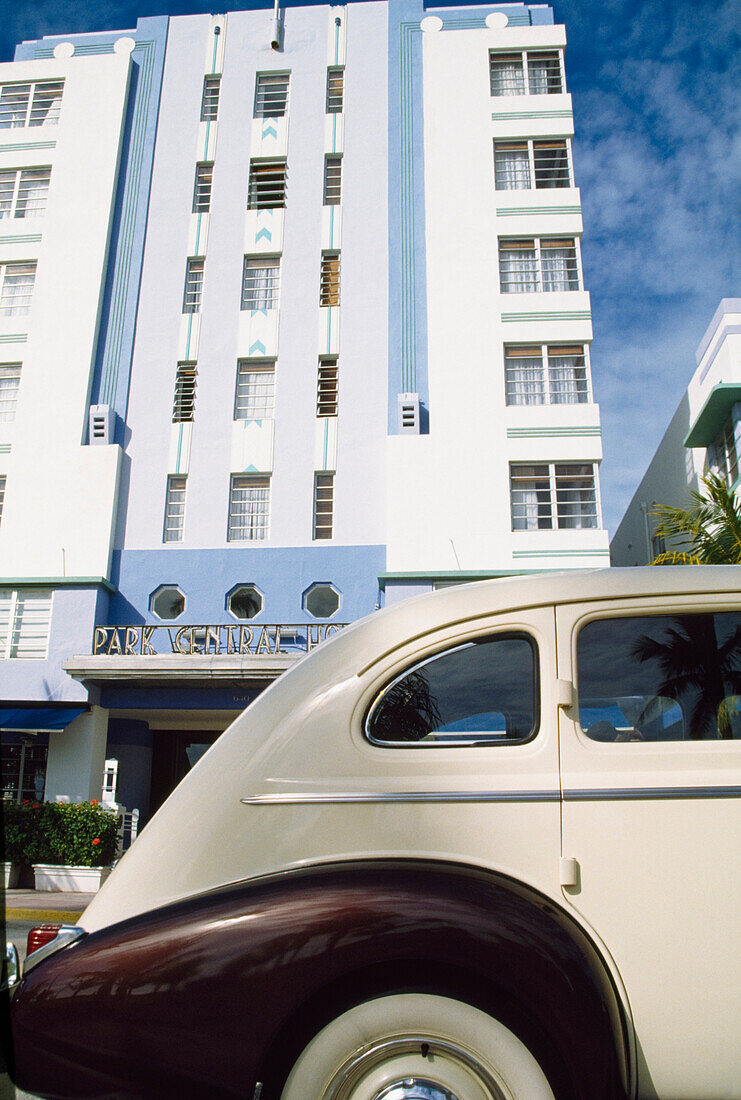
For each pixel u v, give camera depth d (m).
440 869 2.10
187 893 2.19
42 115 23.08
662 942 2.07
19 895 12.80
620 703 2.33
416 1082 1.96
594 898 2.10
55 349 20.62
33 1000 2.04
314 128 22.33
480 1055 1.96
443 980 1.99
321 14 23.33
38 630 18.25
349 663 2.45
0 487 19.81
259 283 21.31
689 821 2.16
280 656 16.33
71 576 18.33
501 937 1.95
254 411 20.28
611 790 2.19
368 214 21.45
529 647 2.42
